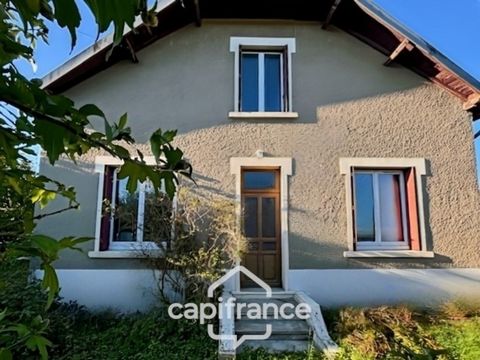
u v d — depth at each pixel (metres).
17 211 1.29
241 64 9.73
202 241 8.52
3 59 0.96
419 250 8.92
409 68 9.69
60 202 8.68
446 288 8.81
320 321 7.08
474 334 7.02
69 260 8.58
